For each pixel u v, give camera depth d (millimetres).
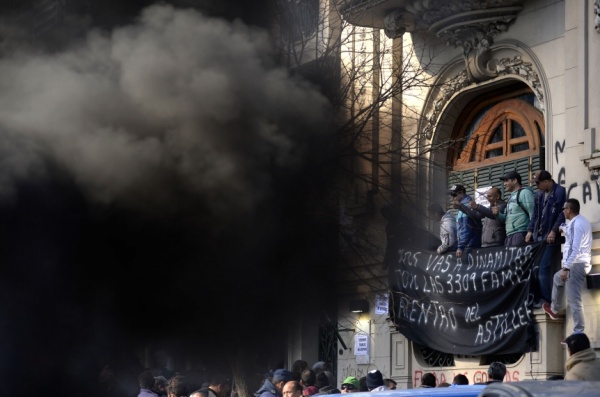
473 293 14758
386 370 16641
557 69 14922
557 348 13727
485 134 16609
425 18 16312
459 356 15461
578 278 13086
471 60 16125
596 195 13828
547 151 15016
